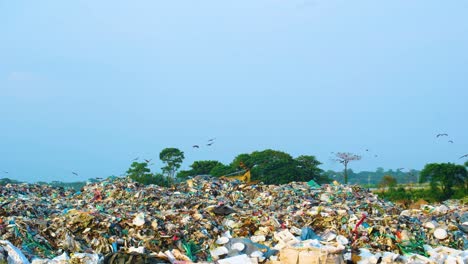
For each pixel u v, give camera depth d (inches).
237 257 765.9
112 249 823.7
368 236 949.2
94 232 867.4
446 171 2209.6
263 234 938.1
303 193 1358.3
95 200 1251.2
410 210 1231.5
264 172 2628.0
